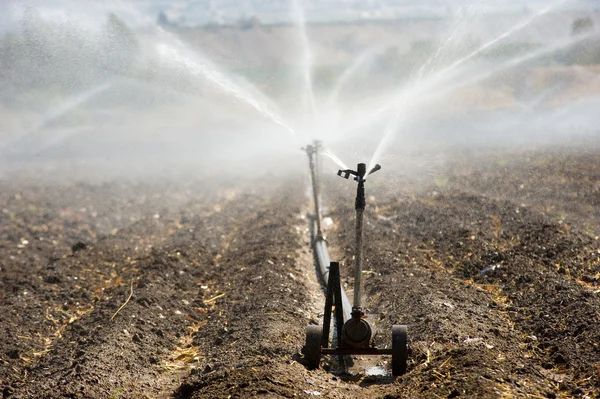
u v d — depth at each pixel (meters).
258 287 19.30
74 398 12.41
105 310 17.97
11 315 18.42
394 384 12.36
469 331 14.56
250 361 13.20
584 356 13.18
